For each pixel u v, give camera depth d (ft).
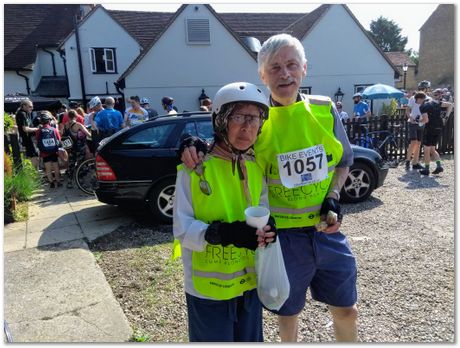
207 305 5.71
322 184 6.71
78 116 30.53
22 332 9.45
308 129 6.56
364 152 20.17
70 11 86.99
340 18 68.54
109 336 9.26
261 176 6.31
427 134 26.53
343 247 6.93
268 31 78.95
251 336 6.15
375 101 70.54
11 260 13.94
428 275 12.01
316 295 7.30
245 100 5.26
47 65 81.10
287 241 6.72
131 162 17.42
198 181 5.53
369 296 10.87
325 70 69.46
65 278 12.36
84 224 18.20
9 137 24.94
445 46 116.16
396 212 18.54
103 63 71.97
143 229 17.26
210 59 59.57
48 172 26.73
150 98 58.65
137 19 78.23
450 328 9.33
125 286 11.85
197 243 5.34
